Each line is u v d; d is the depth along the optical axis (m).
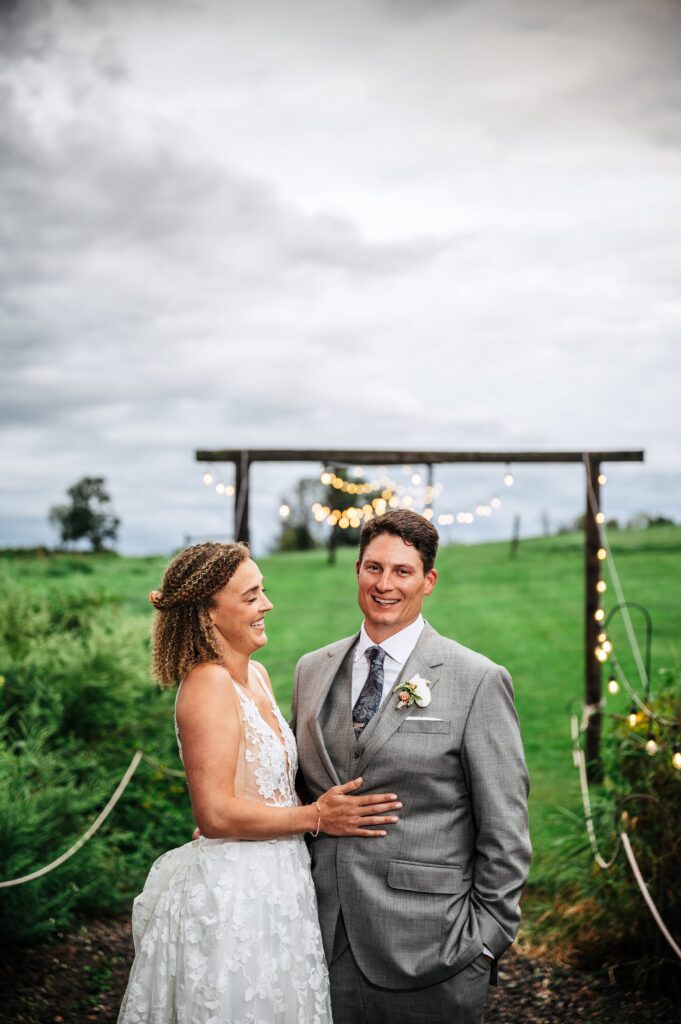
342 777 2.69
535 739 9.62
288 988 2.49
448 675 2.70
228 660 2.68
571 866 4.96
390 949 2.54
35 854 4.60
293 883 2.57
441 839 2.60
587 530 7.95
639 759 4.81
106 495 41.75
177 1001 2.44
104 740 6.39
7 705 6.25
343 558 23.80
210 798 2.51
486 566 21.11
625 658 13.38
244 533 7.41
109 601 8.34
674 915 4.28
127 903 5.12
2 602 7.62
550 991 4.22
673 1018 3.84
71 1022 3.83
